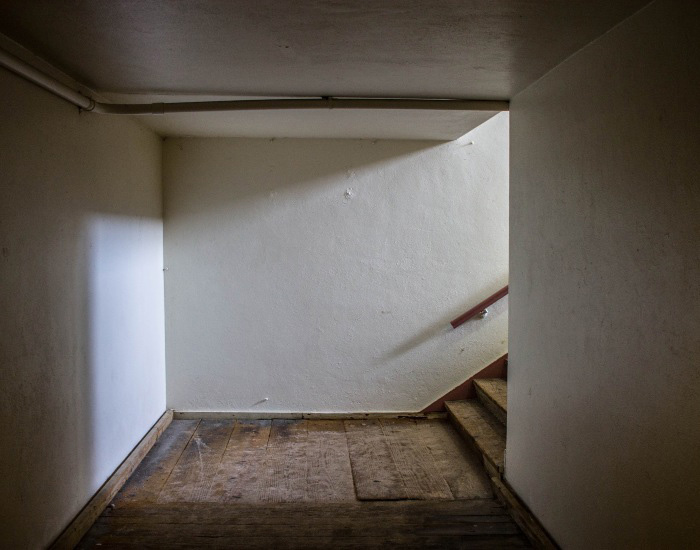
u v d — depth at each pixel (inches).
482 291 176.9
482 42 86.1
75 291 108.3
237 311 174.7
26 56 90.6
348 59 95.5
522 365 115.3
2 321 82.5
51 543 98.0
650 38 69.9
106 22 78.8
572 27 79.2
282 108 117.7
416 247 175.5
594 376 84.8
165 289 173.5
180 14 76.0
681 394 64.3
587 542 87.4
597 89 83.3
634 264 73.8
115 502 121.6
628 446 75.5
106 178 124.9
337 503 122.4
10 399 84.7
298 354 176.4
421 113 137.7
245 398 176.9
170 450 151.3
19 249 87.4
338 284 175.3
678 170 64.5
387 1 71.3
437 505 121.6
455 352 178.2
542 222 104.1
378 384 177.9
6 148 83.6
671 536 66.4
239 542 106.0
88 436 114.7
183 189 171.8
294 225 173.5
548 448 102.1
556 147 97.7
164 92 117.3
